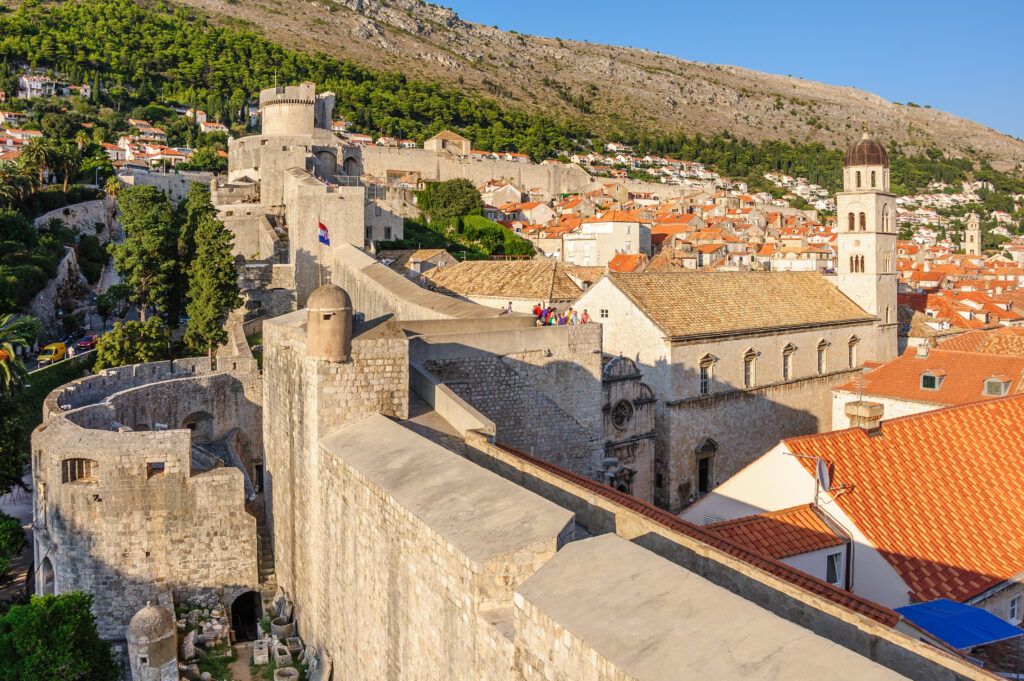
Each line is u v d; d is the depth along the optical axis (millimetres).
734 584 16391
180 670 29188
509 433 35031
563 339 36438
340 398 27672
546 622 14398
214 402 49219
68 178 129250
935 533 26969
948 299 100938
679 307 55719
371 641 23297
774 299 63219
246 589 35281
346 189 83625
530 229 167000
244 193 114000
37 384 63406
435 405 29891
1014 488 30203
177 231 78500
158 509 34500
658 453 52531
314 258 83375
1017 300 118375
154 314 89188
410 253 93125
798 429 61906
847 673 10938
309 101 123625
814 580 18734
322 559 27797
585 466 37500
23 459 49156
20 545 41469
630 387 49094
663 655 12297
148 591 34469
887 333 70938
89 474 35062
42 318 86688
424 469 22156
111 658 30281
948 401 47781
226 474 35156
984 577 25797
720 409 55344
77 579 34094
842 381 65375
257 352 67500
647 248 152125
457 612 17703
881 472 28703
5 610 37781
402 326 35500
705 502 30969
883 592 25172
